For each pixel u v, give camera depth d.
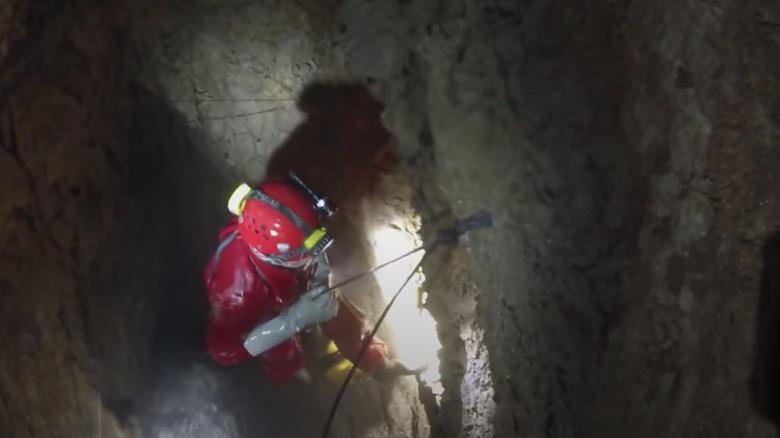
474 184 3.24
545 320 3.00
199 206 3.83
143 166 3.53
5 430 2.46
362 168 3.82
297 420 4.08
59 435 2.77
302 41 3.52
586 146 2.63
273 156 3.80
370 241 4.25
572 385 2.88
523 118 2.87
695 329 2.34
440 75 3.20
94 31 3.06
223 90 3.62
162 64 3.49
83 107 3.02
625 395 2.57
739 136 2.20
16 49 2.58
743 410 2.24
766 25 2.13
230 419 3.82
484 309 3.55
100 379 3.15
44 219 2.79
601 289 2.67
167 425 3.58
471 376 3.84
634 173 2.47
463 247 3.52
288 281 3.16
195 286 3.88
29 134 2.69
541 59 2.77
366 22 3.38
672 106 2.32
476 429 3.81
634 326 2.53
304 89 3.62
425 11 3.19
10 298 2.60
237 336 3.18
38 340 2.74
